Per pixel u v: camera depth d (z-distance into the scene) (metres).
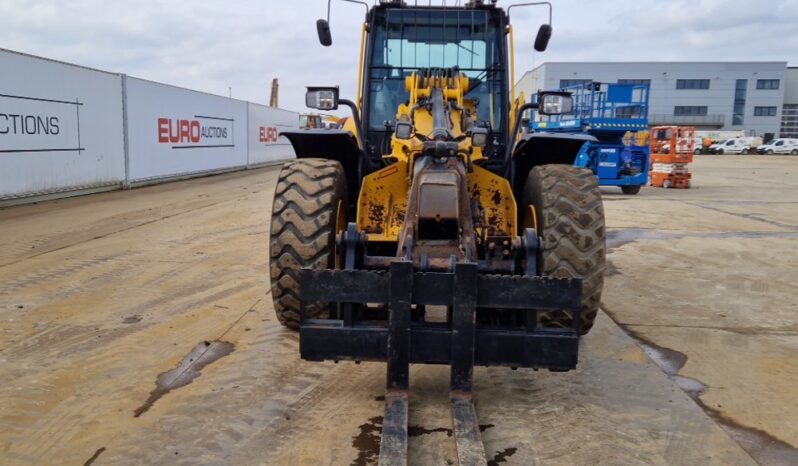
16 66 11.14
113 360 4.02
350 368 3.90
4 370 3.85
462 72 5.20
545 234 3.72
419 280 3.09
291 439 3.03
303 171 3.96
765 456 2.93
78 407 3.36
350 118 5.42
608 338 4.57
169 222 9.89
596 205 3.76
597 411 3.37
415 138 4.14
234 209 11.57
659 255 7.76
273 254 3.85
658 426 3.21
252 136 24.23
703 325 4.93
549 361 3.12
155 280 6.09
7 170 11.15
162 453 2.89
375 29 5.24
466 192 3.64
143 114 15.77
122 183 14.99
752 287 6.18
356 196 4.77
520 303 3.08
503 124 5.20
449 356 3.16
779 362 4.15
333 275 3.13
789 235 9.35
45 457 2.87
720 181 20.83
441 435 3.05
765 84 65.81
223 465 2.80
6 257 7.12
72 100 12.82
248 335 4.50
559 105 4.48
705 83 65.75
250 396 3.50
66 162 12.76
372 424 3.18
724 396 3.59
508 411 3.35
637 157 15.80
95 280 6.08
